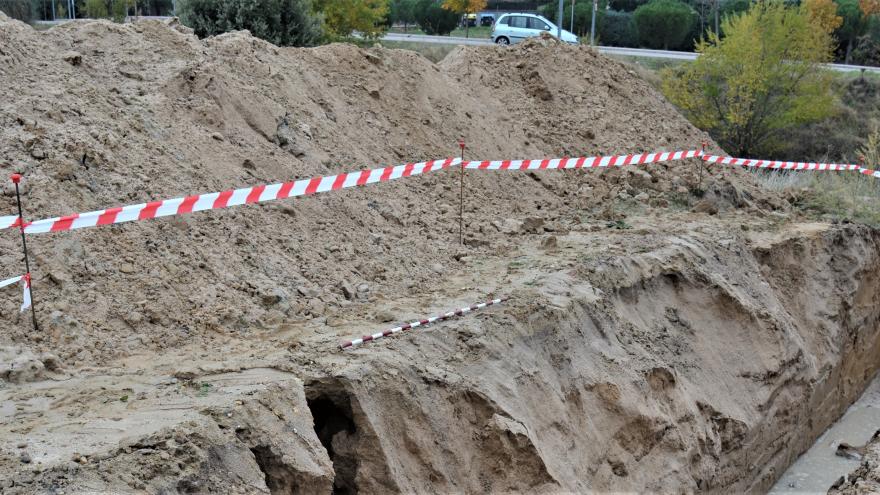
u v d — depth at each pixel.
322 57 12.71
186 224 8.20
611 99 16.48
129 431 5.42
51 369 6.37
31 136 7.90
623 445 8.69
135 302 7.21
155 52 10.39
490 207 12.04
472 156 12.88
